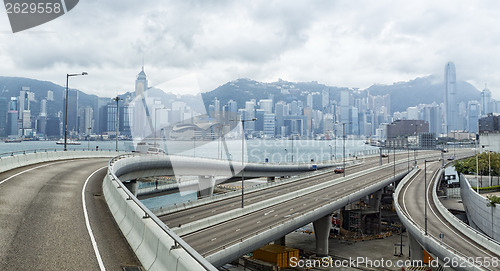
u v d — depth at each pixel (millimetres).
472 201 61781
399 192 76812
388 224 92938
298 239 76250
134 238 12359
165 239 10289
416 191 77750
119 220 14977
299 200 55375
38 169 31141
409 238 55281
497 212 49219
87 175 29609
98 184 25219
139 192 55125
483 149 111312
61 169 32656
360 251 65750
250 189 62625
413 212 58969
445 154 156250
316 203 52250
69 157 47250
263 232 34969
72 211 16453
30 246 11391
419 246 54469
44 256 10648
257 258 55031
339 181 76688
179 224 36531
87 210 16922
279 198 54062
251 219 42344
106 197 20062
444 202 87875
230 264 55250
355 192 59938
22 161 33250
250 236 33781
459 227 47938
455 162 104875
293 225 40688
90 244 12062
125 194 16453
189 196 104062
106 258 10883
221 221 40875
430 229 48031
